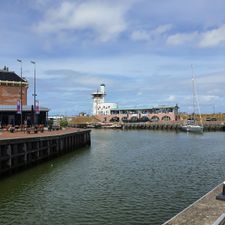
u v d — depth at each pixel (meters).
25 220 21.95
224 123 154.75
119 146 75.69
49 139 49.47
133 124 183.00
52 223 21.39
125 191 29.67
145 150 65.88
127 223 21.42
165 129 165.75
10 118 85.06
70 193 29.00
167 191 29.62
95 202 26.02
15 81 94.19
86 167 43.31
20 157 39.50
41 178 35.47
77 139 68.50
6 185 31.94
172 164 46.09
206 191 29.61
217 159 51.44
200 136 112.94
